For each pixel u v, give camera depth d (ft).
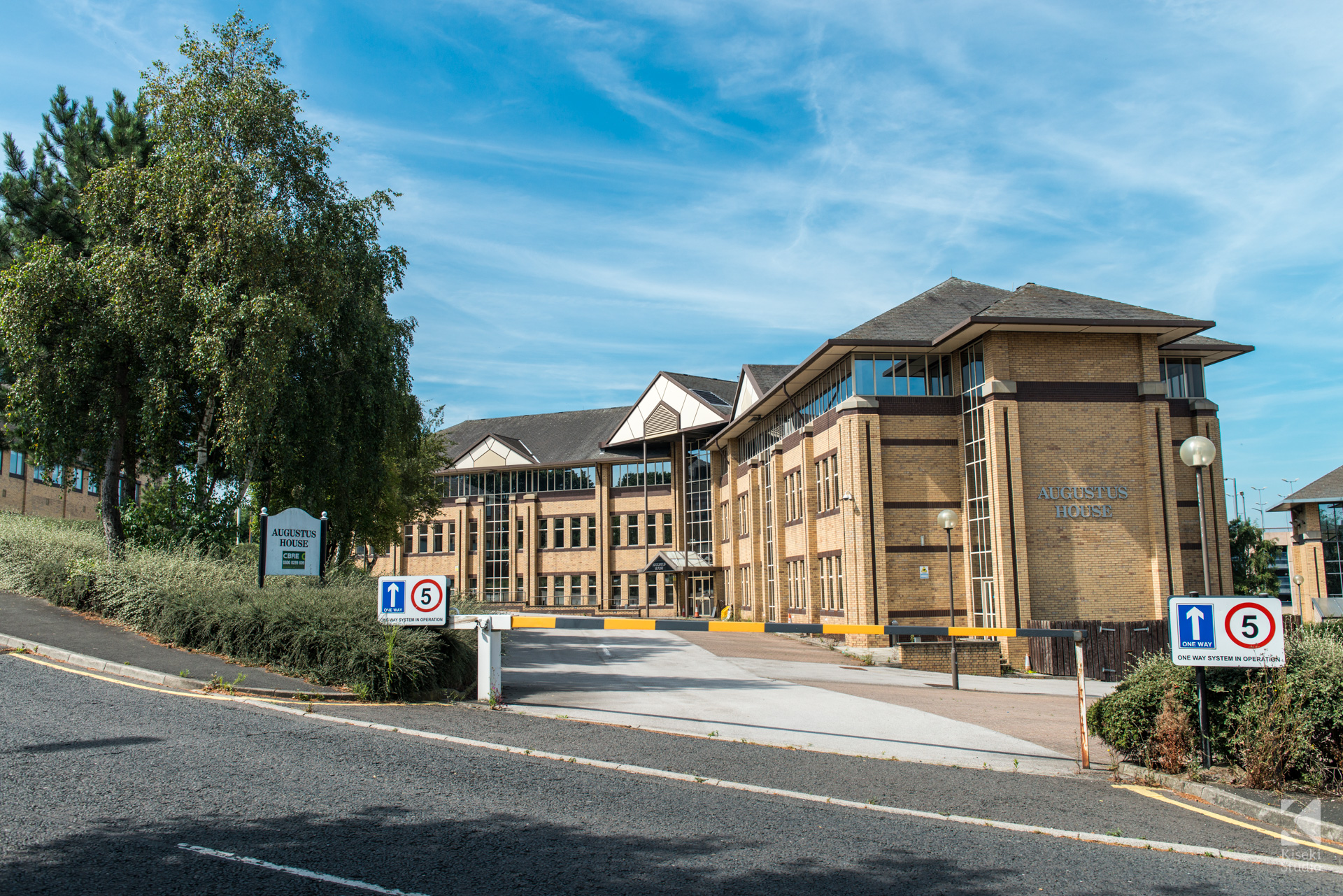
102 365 63.36
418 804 21.58
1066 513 84.43
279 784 22.61
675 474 167.22
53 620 46.47
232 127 64.18
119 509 62.95
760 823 21.54
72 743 25.57
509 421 205.57
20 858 16.75
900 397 90.63
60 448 62.90
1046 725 41.91
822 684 57.36
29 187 72.02
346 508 73.31
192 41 65.87
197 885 15.80
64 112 74.33
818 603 101.50
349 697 36.45
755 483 124.88
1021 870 18.94
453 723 33.06
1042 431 85.20
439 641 39.75
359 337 70.95
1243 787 26.94
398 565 194.70
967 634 33.99
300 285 64.44
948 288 103.04
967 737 37.35
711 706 43.09
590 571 175.11
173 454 70.08
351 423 70.90
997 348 85.10
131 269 58.85
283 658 39.29
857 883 17.52
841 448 91.45
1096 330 85.20
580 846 19.03
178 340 61.16
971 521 88.33
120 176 62.44
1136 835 22.49
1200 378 96.48
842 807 23.79
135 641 42.75
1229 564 92.02
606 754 28.99
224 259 60.80
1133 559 84.43
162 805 20.39
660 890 16.63
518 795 22.90
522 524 183.11
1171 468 85.40
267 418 60.59
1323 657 28.68
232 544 61.67
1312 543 155.74
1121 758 31.81
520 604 172.55
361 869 16.98
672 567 152.66
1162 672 30.53
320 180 68.33
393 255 76.74
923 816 23.38
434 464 116.16
